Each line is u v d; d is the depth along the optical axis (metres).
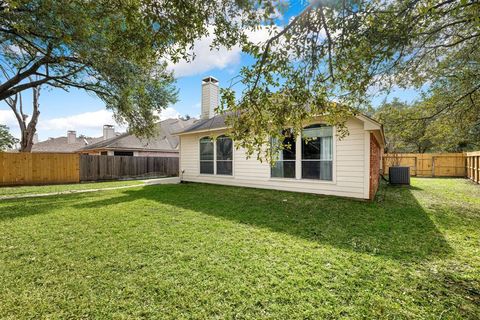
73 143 26.19
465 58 5.77
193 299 2.19
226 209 5.78
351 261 2.93
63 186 11.02
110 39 2.81
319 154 7.45
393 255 3.10
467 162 13.57
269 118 2.72
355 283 2.44
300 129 3.05
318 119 7.04
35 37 5.69
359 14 2.32
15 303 2.13
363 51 2.46
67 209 5.92
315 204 6.23
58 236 3.89
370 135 6.53
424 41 4.48
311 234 3.94
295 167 8.00
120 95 9.04
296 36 2.51
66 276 2.61
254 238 3.75
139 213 5.44
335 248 3.33
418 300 2.17
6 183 10.85
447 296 2.24
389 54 2.51
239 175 9.73
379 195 7.69
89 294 2.28
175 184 11.39
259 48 2.54
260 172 8.98
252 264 2.85
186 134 11.95
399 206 5.98
